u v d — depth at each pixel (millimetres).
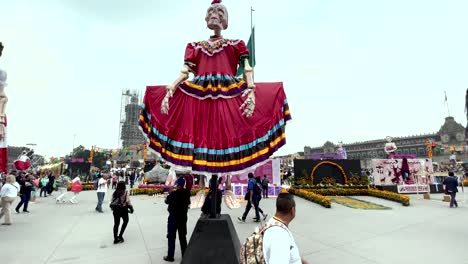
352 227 8492
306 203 14008
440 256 5703
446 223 9086
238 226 8703
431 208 12594
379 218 10016
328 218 10008
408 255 5762
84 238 7016
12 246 6242
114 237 6586
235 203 4773
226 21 5121
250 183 9641
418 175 19969
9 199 8539
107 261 5312
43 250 5980
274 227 2182
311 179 19562
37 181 16469
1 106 7352
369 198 16484
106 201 14750
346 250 6113
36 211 11219
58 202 14133
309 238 7160
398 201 14352
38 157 45344
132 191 17312
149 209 11836
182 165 4242
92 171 30234
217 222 4203
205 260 3984
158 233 7594
